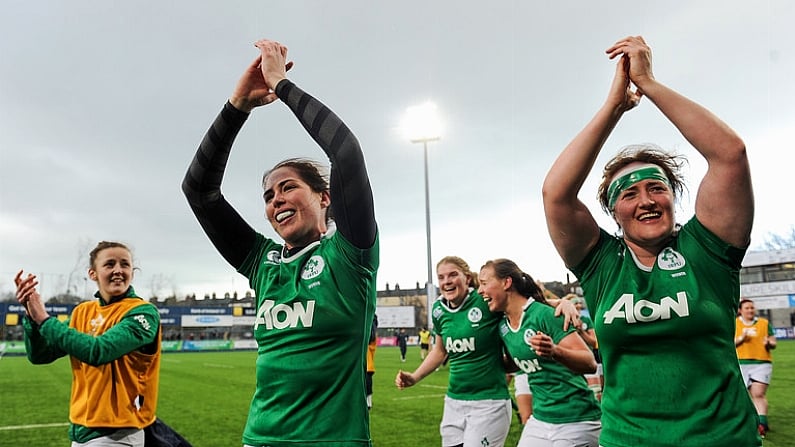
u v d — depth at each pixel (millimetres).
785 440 7488
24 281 3113
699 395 2145
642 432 2219
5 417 10516
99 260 3611
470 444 4832
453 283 5000
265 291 2295
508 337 4461
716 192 2131
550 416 4109
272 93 2434
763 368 8227
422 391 14289
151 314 3502
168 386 16531
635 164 2408
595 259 2457
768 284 44344
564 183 2322
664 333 2189
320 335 2098
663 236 2271
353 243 2125
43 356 3365
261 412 2141
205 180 2455
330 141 2113
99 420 3299
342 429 2049
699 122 2102
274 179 2342
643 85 2188
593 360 3605
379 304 70625
